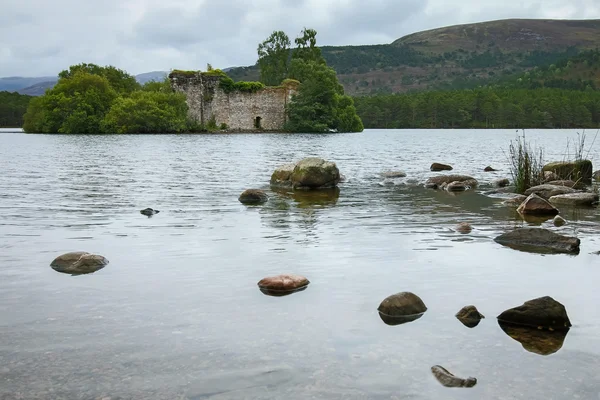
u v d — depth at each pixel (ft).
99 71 281.95
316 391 12.20
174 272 21.59
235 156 97.76
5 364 13.37
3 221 33.12
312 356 13.96
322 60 309.01
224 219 34.32
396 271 21.93
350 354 14.08
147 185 53.21
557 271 22.03
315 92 256.93
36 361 13.55
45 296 18.52
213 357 13.85
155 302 17.95
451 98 442.09
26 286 19.65
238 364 13.47
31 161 84.43
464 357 14.01
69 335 15.15
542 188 46.80
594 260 23.85
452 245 26.78
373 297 18.65
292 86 262.47
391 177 62.49
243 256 24.32
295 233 29.73
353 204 41.57
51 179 58.18
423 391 12.24
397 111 437.58
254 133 239.91
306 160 53.26
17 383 12.44
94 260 22.53
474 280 20.71
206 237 28.55
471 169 74.33
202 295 18.72
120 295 18.66
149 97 233.14
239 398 11.89
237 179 59.62
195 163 81.87
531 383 12.64
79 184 53.67
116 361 13.58
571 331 15.83
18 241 27.40
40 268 22.15
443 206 40.60
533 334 15.57
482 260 23.75
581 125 415.85
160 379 12.69
